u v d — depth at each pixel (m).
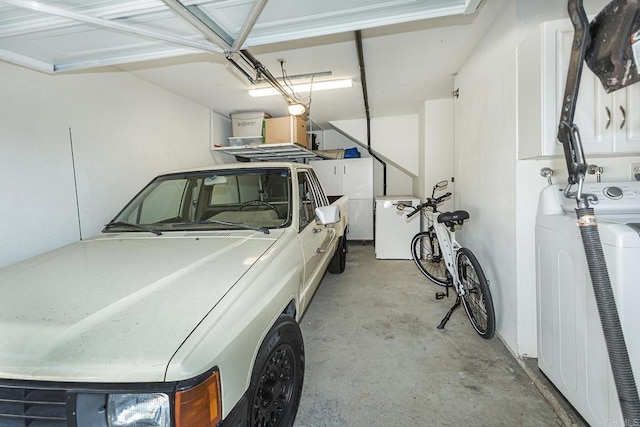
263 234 1.96
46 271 1.49
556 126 1.79
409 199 5.56
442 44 3.02
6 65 2.29
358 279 4.41
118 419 0.87
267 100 4.65
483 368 2.26
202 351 0.95
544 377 2.04
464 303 2.94
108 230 2.23
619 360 1.00
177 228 2.16
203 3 1.63
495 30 2.57
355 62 3.45
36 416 0.93
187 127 4.53
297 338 1.73
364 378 2.18
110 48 2.13
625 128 1.67
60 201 2.70
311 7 1.76
